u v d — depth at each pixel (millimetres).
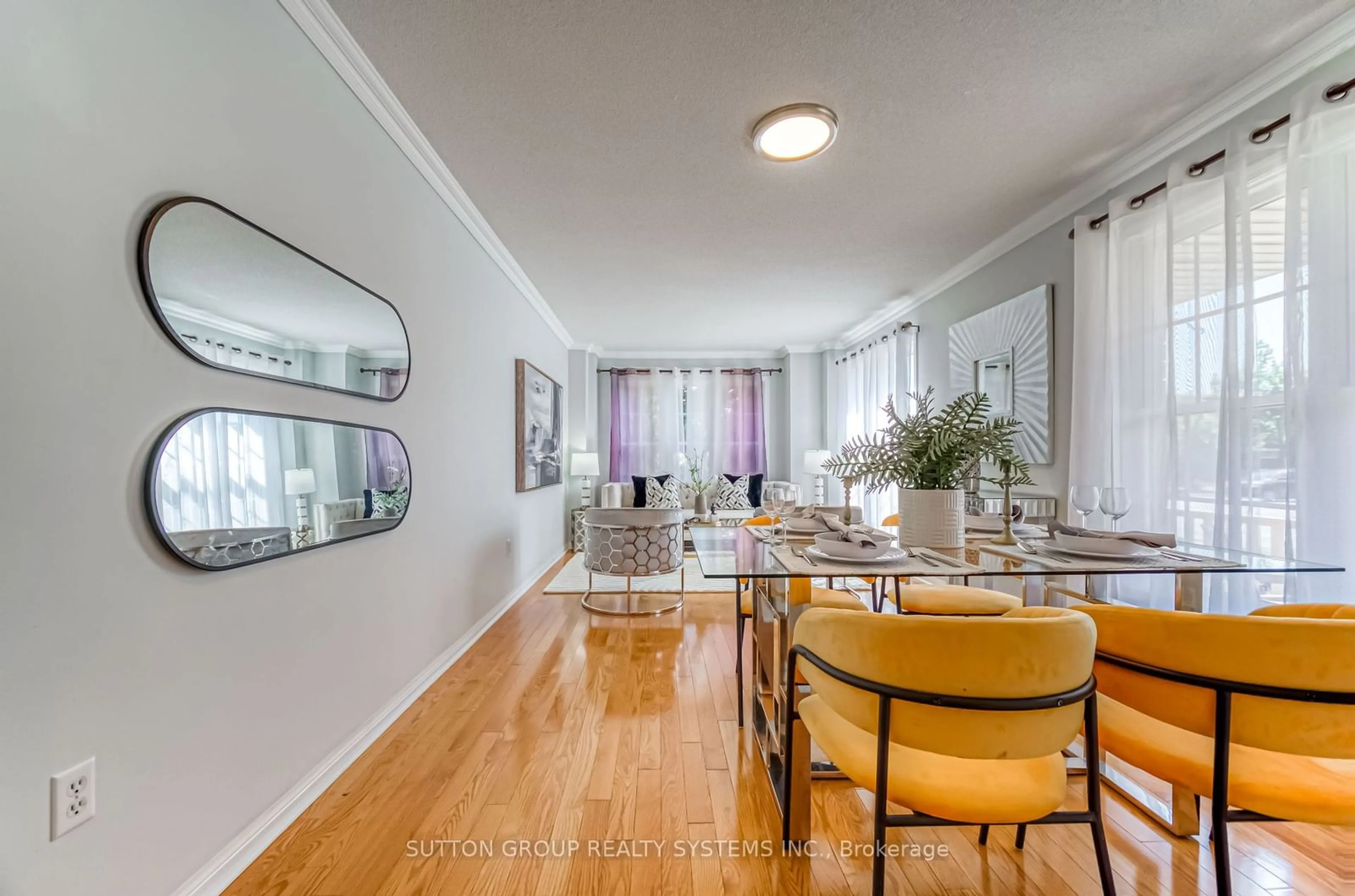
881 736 947
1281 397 1633
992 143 2104
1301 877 1226
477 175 2336
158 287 1048
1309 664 862
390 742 1812
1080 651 909
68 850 893
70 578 901
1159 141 2059
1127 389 2162
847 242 3107
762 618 1718
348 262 1696
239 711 1251
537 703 2105
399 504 1985
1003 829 1427
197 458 1131
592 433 6191
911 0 1440
